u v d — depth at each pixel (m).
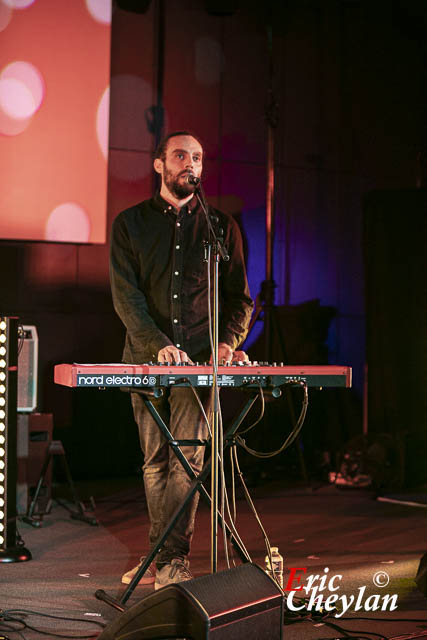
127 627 2.06
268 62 6.40
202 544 3.93
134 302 3.01
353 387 6.66
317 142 6.58
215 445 2.47
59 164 5.45
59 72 5.44
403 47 6.86
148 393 2.58
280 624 2.14
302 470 5.75
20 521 4.46
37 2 5.38
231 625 1.99
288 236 6.48
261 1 6.38
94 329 5.89
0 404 3.46
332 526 4.39
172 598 2.00
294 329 6.47
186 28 6.12
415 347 5.87
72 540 4.02
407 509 4.92
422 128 6.89
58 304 5.80
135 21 5.97
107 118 5.57
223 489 2.67
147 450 3.09
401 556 3.70
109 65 5.57
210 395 2.97
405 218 5.88
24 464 4.61
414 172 6.86
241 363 2.76
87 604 2.91
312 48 6.55
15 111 5.33
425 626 2.68
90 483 5.73
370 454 5.64
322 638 2.54
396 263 5.91
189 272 3.05
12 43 5.32
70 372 2.48
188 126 6.14
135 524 4.42
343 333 6.67
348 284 6.70
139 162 5.99
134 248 3.05
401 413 5.89
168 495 2.92
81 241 5.51
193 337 3.05
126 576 3.20
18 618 2.71
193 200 3.07
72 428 5.82
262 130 6.39
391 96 6.82
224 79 6.26
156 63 6.04
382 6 6.73
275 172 6.43
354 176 6.70
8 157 5.32
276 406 6.30
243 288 3.15
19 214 5.36
